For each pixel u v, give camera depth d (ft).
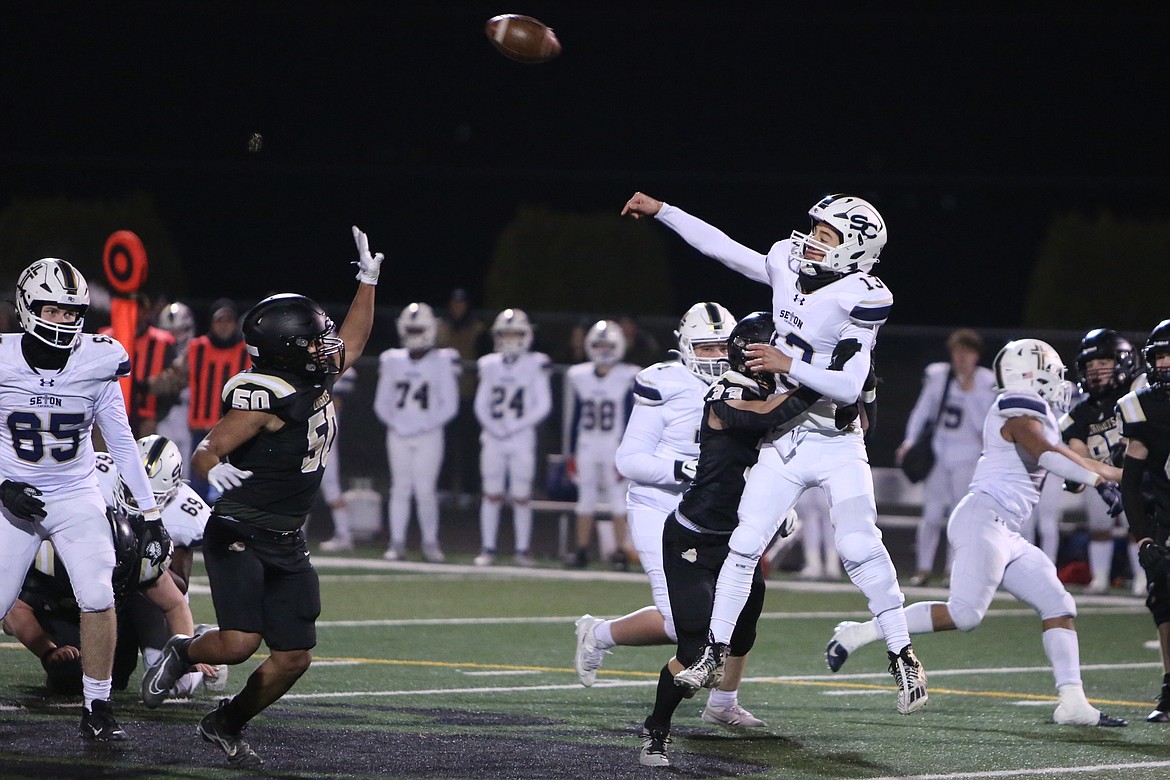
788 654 91.04
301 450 54.13
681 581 58.03
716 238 65.36
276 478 54.03
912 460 133.69
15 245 200.44
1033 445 70.54
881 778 54.90
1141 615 114.32
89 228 201.67
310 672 78.13
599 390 138.62
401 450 143.64
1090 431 79.51
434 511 144.66
